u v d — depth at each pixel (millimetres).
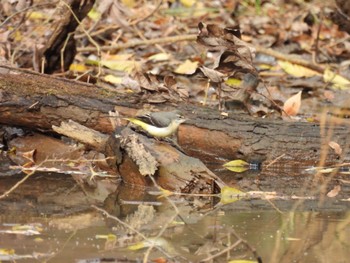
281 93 15148
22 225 9000
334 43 18328
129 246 8359
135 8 19203
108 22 17359
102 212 9656
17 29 14430
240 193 10695
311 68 16875
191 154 11961
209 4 20406
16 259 7867
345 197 10734
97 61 15656
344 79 16406
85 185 10922
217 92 13500
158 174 10812
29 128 12070
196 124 11875
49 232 8766
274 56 16859
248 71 12914
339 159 12062
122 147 10930
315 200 10523
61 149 11953
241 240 7746
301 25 19172
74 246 8305
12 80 11859
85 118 11789
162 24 18359
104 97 11945
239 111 13359
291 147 11945
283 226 9242
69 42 14148
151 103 11984
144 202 10195
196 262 7934
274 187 11141
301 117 13891
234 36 12641
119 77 14898
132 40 17375
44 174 11414
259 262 7621
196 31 18516
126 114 11820
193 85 15359
